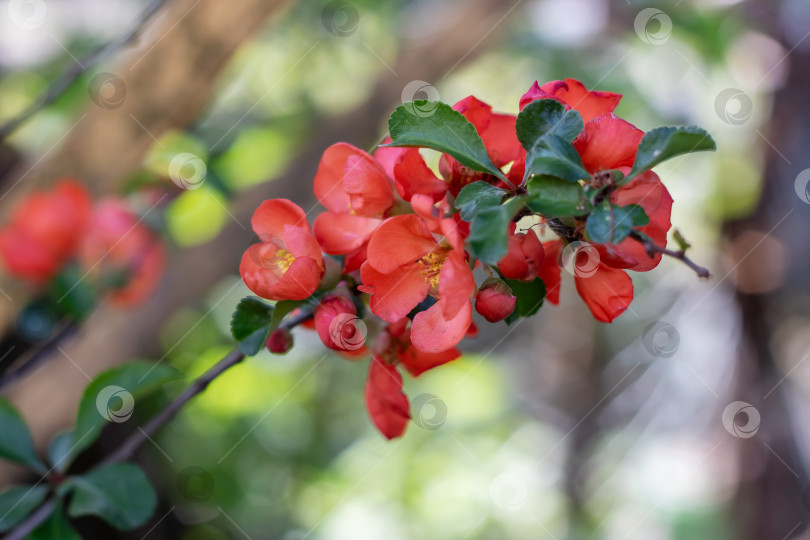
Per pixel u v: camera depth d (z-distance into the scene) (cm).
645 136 60
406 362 66
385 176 64
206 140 124
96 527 133
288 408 157
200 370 134
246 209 115
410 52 120
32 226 86
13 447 71
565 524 166
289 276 62
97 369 104
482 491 164
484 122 64
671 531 154
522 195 61
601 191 60
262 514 154
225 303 137
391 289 62
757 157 145
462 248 60
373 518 161
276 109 137
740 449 146
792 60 139
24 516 69
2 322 88
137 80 87
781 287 145
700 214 152
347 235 65
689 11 133
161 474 139
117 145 89
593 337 174
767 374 143
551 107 62
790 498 140
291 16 138
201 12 86
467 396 170
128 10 128
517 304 64
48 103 79
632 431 168
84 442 70
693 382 158
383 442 167
